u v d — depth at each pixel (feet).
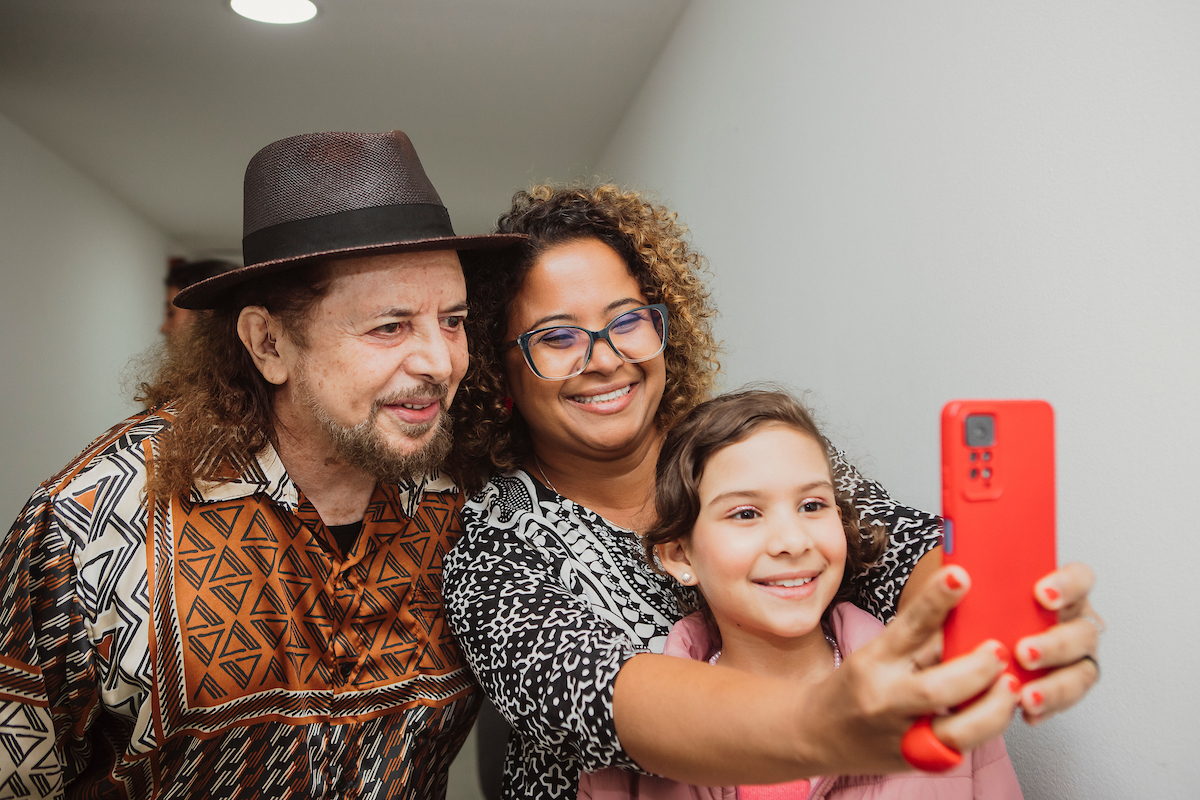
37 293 13.57
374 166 3.39
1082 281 3.04
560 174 14.76
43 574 3.21
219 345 3.69
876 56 4.59
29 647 3.17
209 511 3.49
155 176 15.70
